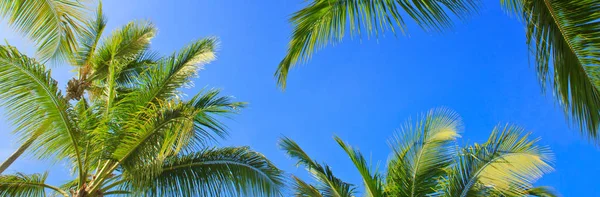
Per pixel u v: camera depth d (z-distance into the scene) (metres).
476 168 7.76
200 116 7.47
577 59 3.19
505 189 7.63
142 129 6.72
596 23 3.14
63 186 8.41
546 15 3.28
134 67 10.92
